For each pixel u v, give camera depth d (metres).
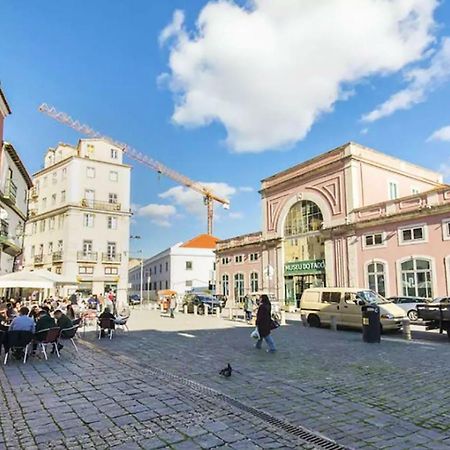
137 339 14.38
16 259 30.31
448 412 5.76
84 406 5.86
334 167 29.38
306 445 4.50
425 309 14.73
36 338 10.04
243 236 39.47
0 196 22.48
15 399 6.24
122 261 47.69
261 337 11.45
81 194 46.66
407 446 4.54
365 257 26.36
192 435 4.73
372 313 13.34
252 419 5.30
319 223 30.53
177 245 62.94
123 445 4.45
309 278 31.05
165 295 37.56
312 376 8.00
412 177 31.78
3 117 22.41
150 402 6.05
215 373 8.29
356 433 4.93
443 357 10.32
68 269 44.50
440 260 22.17
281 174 34.69
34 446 4.42
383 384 7.36
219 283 42.94
